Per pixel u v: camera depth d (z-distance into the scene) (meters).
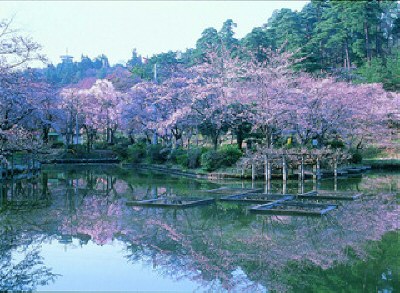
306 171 25.77
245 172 26.30
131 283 8.49
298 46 47.50
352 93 33.19
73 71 136.38
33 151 27.66
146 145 44.62
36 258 10.18
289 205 16.20
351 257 9.98
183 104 36.00
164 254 10.40
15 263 9.83
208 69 34.09
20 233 12.55
